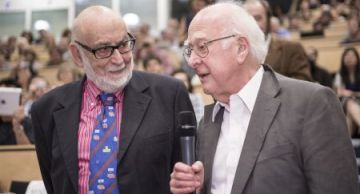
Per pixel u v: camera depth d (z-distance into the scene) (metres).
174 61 7.45
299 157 1.43
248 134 1.48
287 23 10.80
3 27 14.89
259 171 1.43
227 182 1.50
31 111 2.00
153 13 14.26
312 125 1.42
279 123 1.47
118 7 14.33
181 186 1.42
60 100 1.95
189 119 1.52
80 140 1.85
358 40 7.39
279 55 2.79
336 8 11.14
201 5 4.93
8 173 2.85
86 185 1.80
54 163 1.88
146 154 1.81
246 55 1.52
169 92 1.93
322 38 8.12
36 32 14.60
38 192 2.44
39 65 9.04
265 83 1.55
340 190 1.37
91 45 1.83
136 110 1.88
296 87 1.51
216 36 1.50
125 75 1.86
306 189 1.43
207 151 1.58
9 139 3.54
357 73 5.54
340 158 1.40
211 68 1.50
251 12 2.71
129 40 1.88
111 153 1.82
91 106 1.91
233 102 1.55
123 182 1.78
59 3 14.57
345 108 3.57
